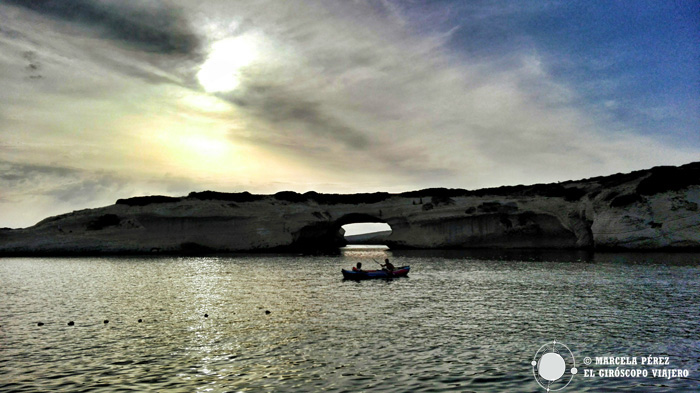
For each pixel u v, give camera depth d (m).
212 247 82.44
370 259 61.34
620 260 50.78
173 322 19.89
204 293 28.89
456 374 12.59
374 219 90.62
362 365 13.39
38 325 19.56
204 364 13.70
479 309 22.33
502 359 13.97
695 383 12.04
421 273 40.31
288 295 27.55
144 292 29.69
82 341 16.69
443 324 18.92
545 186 82.12
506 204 78.50
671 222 61.72
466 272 40.78
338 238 119.19
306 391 11.38
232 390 11.52
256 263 55.88
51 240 78.88
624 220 64.12
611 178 76.38
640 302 23.91
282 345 15.70
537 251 72.00
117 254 78.25
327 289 30.30
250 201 88.88
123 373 12.98
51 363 14.02
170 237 82.06
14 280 37.94
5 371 13.27
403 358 14.05
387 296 26.83
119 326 19.20
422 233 84.31
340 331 17.73
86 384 12.15
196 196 87.62
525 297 25.97
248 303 24.70
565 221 74.38
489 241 80.31
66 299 26.92
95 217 82.88
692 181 64.06
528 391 11.41
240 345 15.80
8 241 78.94
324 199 92.06
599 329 17.95
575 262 49.50
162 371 13.11
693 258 52.00
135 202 86.06
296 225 84.44
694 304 23.22
